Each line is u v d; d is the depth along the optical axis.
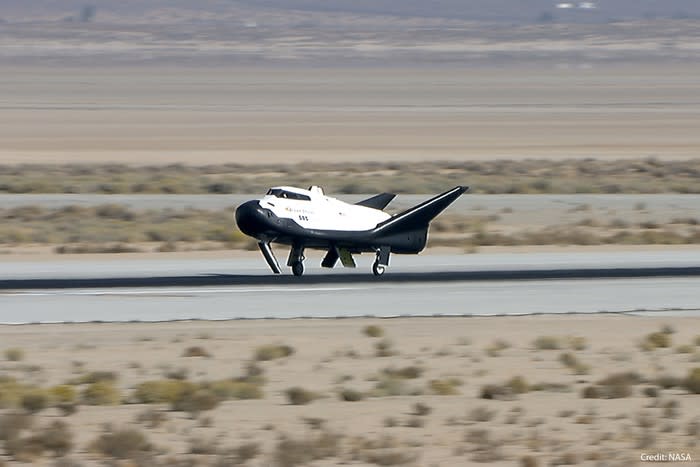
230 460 63.44
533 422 74.12
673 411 76.88
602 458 64.62
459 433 70.88
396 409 77.62
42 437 67.44
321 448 65.12
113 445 65.56
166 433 70.69
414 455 64.50
